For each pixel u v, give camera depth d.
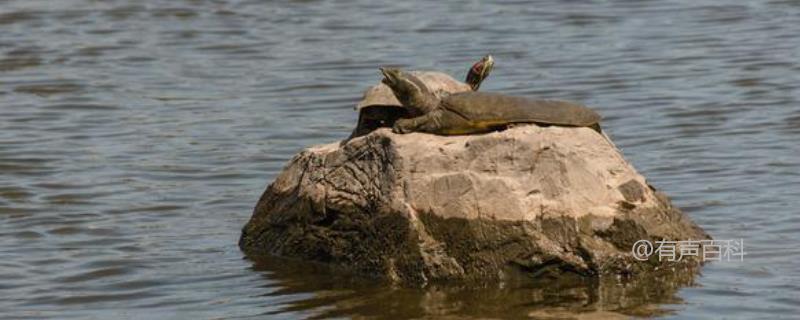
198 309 30.50
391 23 71.81
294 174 34.59
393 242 31.59
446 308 29.70
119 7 76.44
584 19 71.12
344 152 33.22
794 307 29.50
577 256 30.97
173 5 77.00
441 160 31.53
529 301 30.00
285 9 76.06
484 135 31.81
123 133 50.09
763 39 64.38
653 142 46.91
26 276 33.31
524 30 69.12
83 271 33.66
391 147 31.97
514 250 30.91
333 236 33.06
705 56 61.25
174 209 39.88
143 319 29.84
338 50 65.50
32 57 64.75
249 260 34.28
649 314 29.19
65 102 55.66
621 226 31.44
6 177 43.66
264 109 54.09
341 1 78.31
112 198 41.06
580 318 28.95
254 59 64.06
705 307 29.58
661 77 57.47
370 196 32.22
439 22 71.62
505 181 31.16
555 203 31.25
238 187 42.50
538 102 32.50
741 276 31.59
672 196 39.47
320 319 29.38
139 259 34.66
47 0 78.06
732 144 45.88
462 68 60.81
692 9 72.75
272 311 30.11
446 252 31.16
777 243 34.16
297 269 33.22
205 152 47.00
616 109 52.34
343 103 55.16
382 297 30.61
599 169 31.89
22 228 37.78
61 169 44.75
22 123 51.91
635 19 70.81
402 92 32.44
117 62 63.69
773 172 41.72
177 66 62.75
